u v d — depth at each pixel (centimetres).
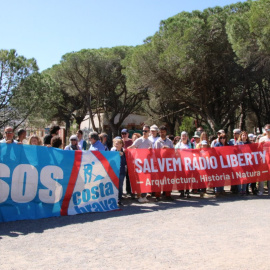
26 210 614
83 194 679
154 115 3612
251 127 3716
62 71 2920
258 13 1437
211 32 1847
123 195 900
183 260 397
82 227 555
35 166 629
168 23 2033
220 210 683
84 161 687
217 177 852
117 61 2936
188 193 856
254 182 884
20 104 2609
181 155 832
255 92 2645
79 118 4050
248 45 1535
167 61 1847
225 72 2006
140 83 2166
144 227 554
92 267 379
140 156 793
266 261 390
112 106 3575
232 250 432
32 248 447
